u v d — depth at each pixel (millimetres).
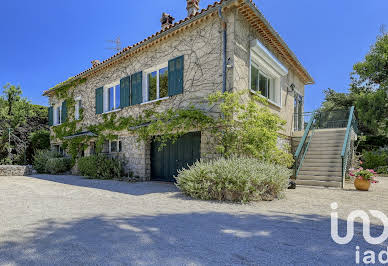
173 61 9359
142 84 10641
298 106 15141
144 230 3385
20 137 19297
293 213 4602
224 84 7891
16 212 4496
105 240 2973
